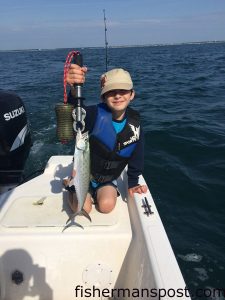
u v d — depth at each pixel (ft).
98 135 9.73
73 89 8.72
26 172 18.35
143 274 7.52
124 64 117.19
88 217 8.60
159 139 24.80
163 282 6.72
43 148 21.79
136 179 10.36
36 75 81.20
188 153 22.30
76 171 8.18
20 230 8.71
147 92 50.44
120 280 8.85
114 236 8.66
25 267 8.62
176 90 51.75
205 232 14.51
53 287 8.78
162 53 229.25
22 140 13.06
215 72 79.92
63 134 8.57
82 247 8.63
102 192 9.78
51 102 38.91
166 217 15.49
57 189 10.73
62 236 8.56
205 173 19.44
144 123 29.66
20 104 13.44
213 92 48.52
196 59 141.59
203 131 26.76
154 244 7.77
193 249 13.44
